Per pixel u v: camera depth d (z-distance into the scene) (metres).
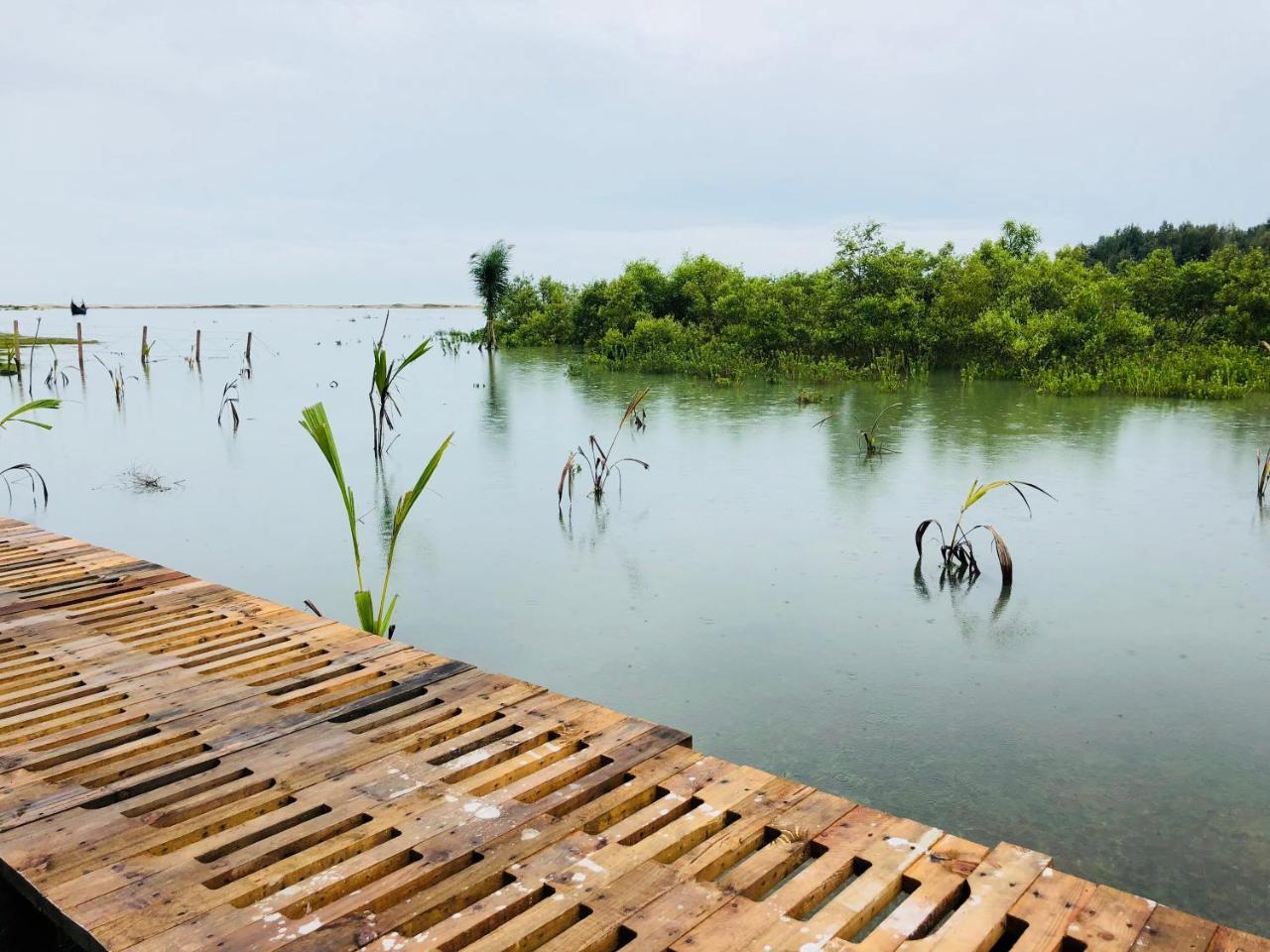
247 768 2.64
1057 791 3.33
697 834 2.28
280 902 1.98
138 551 6.64
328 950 1.82
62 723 3.00
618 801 2.43
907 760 3.56
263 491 8.59
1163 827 3.10
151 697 3.21
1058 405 13.28
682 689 4.20
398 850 2.18
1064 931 1.87
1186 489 7.90
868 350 18.59
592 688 4.22
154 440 11.55
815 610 5.20
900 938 1.86
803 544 6.48
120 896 2.00
